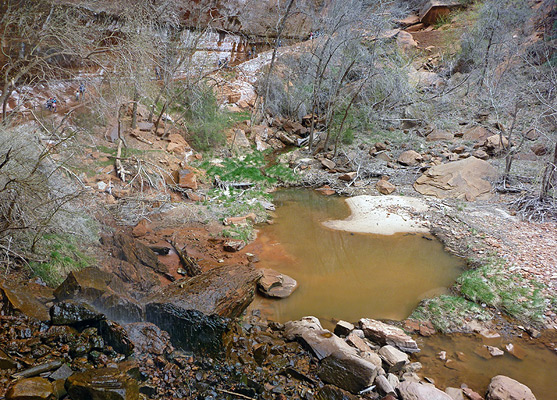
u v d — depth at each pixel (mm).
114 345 5406
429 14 30000
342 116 19922
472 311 8422
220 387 5410
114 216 11008
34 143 8211
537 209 12609
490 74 22172
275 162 18156
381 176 16562
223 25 23922
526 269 9672
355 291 9297
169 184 14062
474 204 13750
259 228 12555
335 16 19516
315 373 6105
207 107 18453
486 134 18609
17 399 4047
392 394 5809
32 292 6062
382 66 21500
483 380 6594
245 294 7473
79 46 13047
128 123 16266
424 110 21359
